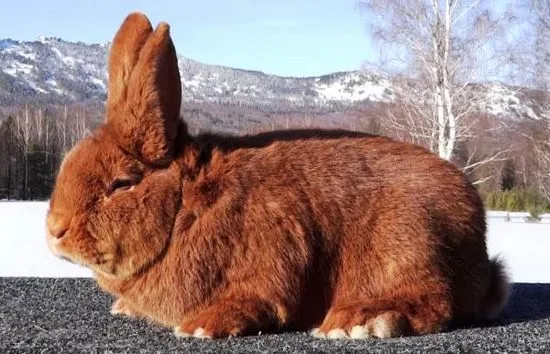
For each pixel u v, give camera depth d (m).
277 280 0.80
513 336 0.81
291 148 0.85
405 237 0.83
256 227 0.80
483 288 0.89
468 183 0.89
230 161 0.82
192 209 0.80
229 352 0.73
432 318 0.82
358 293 0.83
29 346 0.76
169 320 0.81
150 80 0.79
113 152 0.79
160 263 0.79
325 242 0.82
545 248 3.39
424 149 0.91
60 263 2.47
